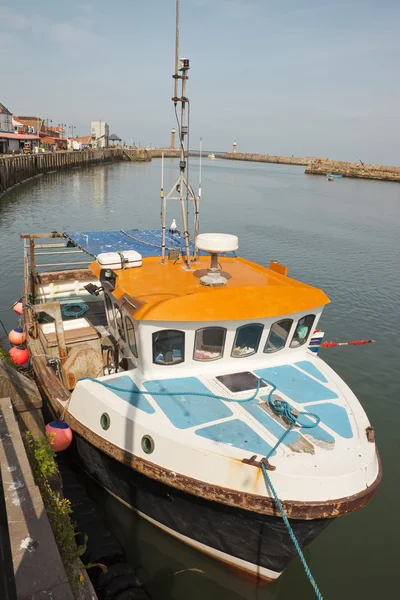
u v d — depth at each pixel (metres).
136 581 5.89
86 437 6.54
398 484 8.58
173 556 6.57
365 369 13.16
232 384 6.61
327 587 6.38
